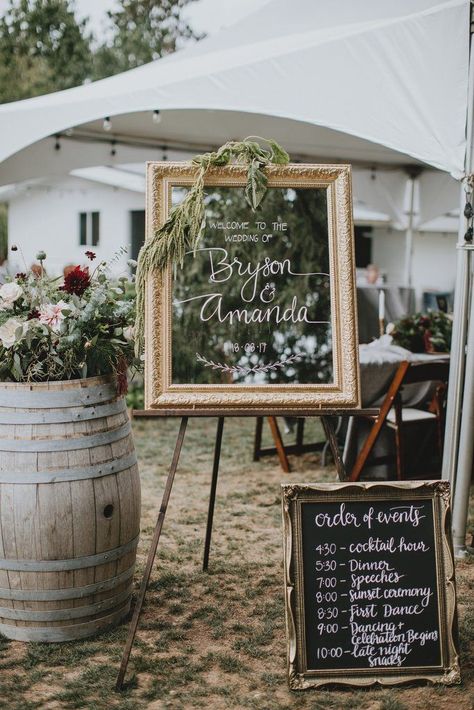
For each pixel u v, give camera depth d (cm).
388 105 396
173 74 475
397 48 391
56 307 302
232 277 294
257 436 606
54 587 302
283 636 318
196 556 406
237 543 427
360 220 1227
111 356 311
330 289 295
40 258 325
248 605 348
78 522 299
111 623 321
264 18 497
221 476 566
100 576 311
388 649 278
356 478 516
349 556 282
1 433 297
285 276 296
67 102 504
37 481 294
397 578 282
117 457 313
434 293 1436
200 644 311
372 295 846
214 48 533
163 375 285
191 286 291
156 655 301
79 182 1341
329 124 412
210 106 449
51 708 263
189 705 266
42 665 293
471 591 362
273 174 294
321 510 283
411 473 543
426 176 1022
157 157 828
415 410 536
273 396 288
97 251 1349
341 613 278
